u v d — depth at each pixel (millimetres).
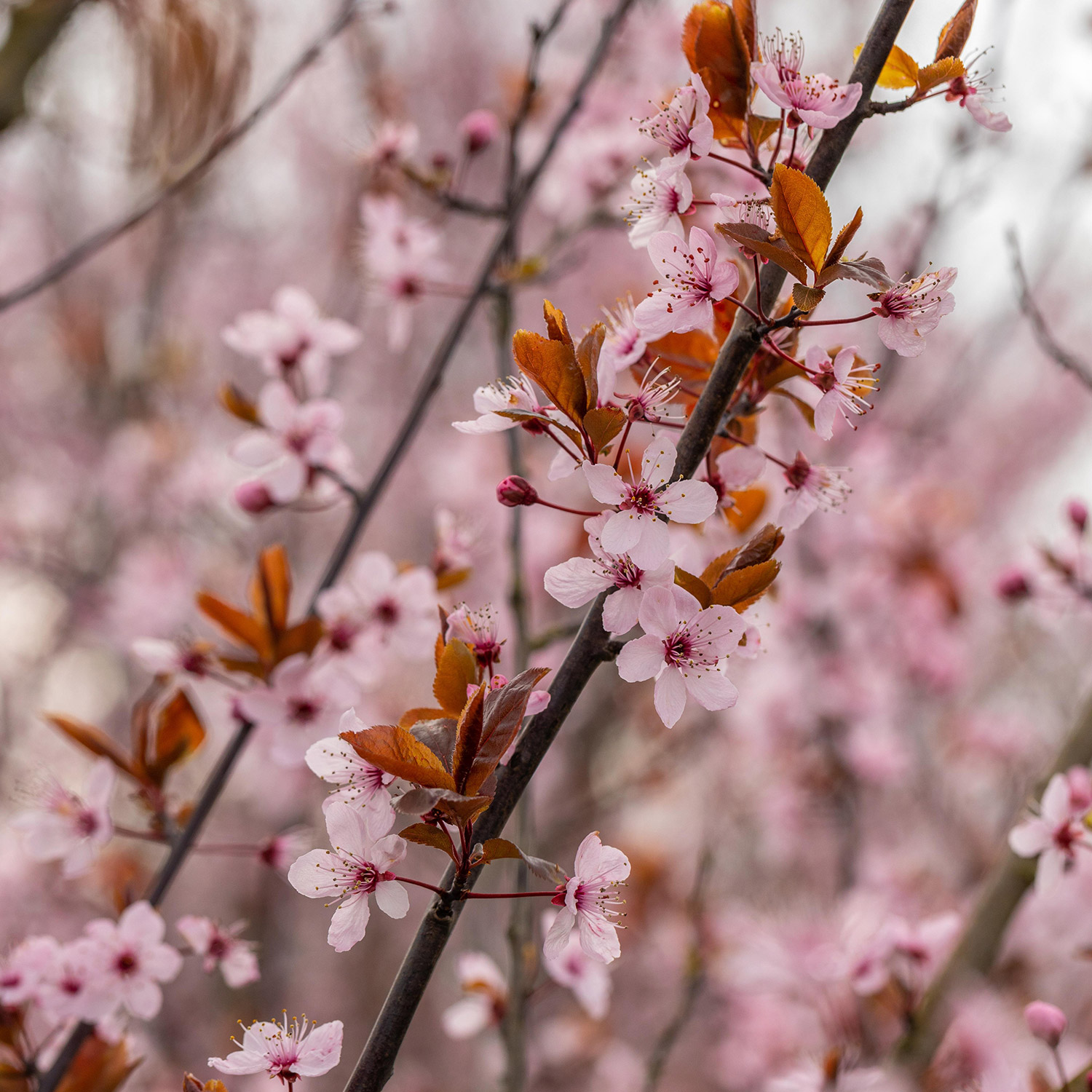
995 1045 2439
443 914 1162
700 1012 6348
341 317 3980
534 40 2904
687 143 1390
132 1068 2104
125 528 7484
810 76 1323
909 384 7355
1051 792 2137
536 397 1357
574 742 6949
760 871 6988
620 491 1244
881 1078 2359
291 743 2332
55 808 2242
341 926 1186
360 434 8945
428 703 4480
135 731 2357
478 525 2857
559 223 3979
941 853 5730
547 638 2559
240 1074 1268
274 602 2385
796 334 1456
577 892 1206
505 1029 2299
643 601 1230
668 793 7254
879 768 5098
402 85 5730
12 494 7762
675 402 1559
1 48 2818
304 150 9172
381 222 3186
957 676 5820
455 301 8508
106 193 8406
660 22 4422
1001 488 9156
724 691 1249
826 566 5703
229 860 7988
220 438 8312
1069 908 3500
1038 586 3354
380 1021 1150
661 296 1322
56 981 1928
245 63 3365
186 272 8766
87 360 7836
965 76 1403
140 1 3086
